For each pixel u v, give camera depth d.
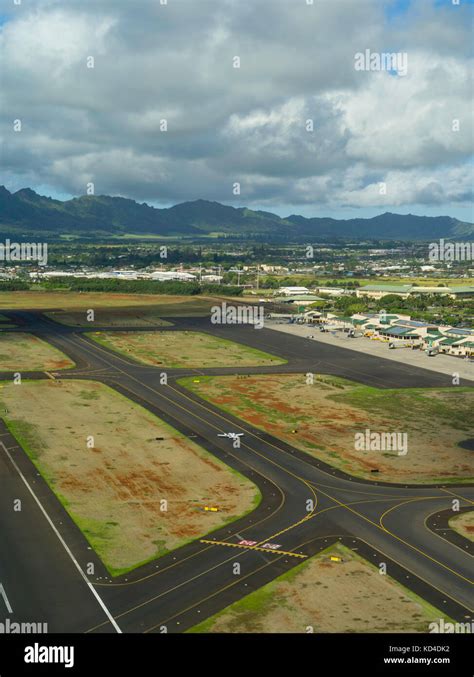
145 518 99.19
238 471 119.94
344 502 106.50
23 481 112.81
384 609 76.19
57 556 86.81
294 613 75.12
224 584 80.81
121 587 79.75
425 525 98.31
